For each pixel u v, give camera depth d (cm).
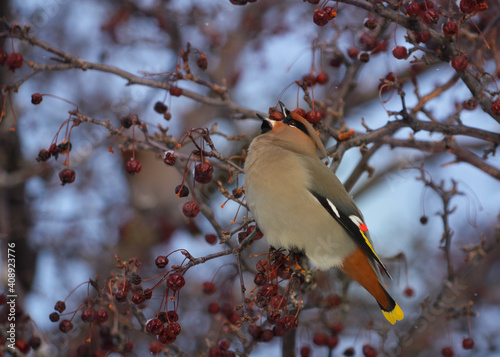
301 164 866
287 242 850
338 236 859
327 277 1059
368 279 870
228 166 890
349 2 838
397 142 1036
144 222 1488
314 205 851
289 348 1016
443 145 1020
